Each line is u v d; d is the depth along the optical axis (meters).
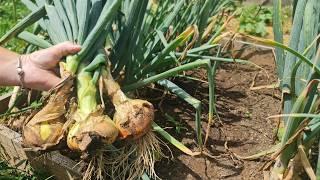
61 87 0.63
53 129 0.62
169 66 0.83
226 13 1.12
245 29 1.21
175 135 0.76
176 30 0.85
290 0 1.32
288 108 0.65
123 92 0.70
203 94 0.86
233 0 1.18
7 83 0.66
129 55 0.73
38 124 0.62
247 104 0.84
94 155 0.62
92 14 0.69
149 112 0.63
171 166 0.71
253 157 0.71
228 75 0.93
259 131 0.78
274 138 0.73
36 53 0.65
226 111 0.82
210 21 0.97
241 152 0.74
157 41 0.76
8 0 1.29
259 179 0.69
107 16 0.64
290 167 0.65
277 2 0.65
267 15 1.27
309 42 0.63
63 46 0.63
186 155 0.73
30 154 0.72
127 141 0.66
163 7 0.86
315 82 0.57
